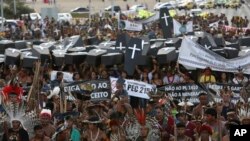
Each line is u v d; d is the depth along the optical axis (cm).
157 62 3028
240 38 3997
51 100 2348
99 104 2059
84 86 2438
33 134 1838
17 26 7262
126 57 2894
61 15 8981
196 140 1767
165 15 4162
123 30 5503
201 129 1723
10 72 3136
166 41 3581
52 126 1903
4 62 3322
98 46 3603
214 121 1762
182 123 1794
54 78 2909
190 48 2873
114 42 3750
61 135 1858
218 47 3400
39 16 8712
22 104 1948
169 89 2408
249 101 2122
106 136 1823
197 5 10800
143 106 2391
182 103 2230
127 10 10369
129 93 2436
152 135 1814
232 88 2439
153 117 1928
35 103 2197
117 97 2252
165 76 2875
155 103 2077
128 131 1856
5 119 1853
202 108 1989
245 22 7188
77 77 2878
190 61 2875
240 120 1833
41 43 3853
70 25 7256
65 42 3694
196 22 6906
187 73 2909
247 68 2870
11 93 2122
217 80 2898
